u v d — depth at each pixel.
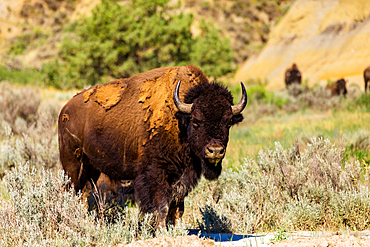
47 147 33.16
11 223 18.34
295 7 192.12
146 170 19.88
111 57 116.56
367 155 34.12
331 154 25.30
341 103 80.75
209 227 21.11
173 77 20.81
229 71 145.25
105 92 22.20
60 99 77.50
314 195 22.61
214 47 141.00
